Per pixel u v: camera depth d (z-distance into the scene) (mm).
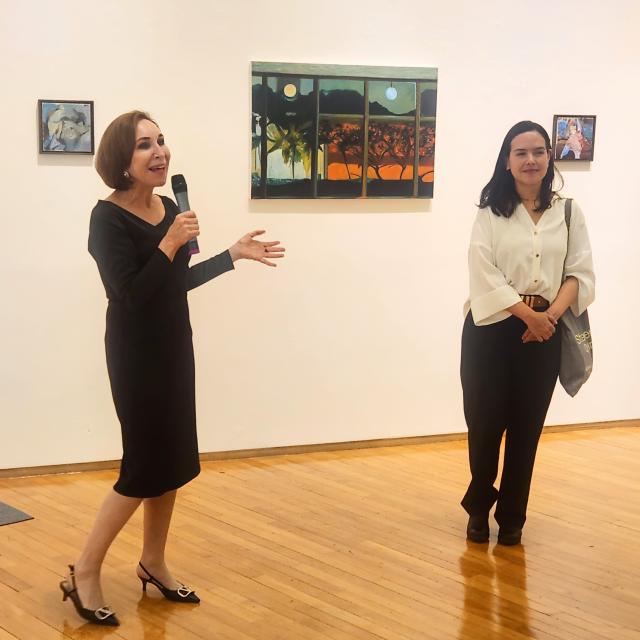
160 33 5055
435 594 3500
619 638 3166
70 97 4945
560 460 5406
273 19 5242
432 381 5781
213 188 5246
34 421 5055
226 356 5379
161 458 3242
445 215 5703
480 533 4059
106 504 3270
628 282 6172
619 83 6000
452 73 5625
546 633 3193
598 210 6066
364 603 3412
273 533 4133
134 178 3213
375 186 5512
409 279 5672
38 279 4992
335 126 5387
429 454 5539
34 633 3150
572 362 4016
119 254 3145
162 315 3225
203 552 3887
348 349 5598
